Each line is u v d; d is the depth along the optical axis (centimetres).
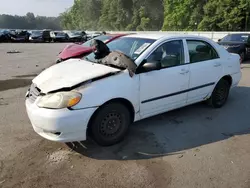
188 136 383
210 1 3884
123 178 279
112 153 332
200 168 299
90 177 281
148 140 368
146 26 6769
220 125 426
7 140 362
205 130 405
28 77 835
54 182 271
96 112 324
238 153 334
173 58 411
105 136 341
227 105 530
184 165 305
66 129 302
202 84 457
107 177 281
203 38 467
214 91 492
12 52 1728
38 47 2284
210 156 326
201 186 267
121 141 362
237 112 488
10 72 929
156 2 6825
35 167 298
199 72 443
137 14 7231
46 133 314
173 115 468
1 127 406
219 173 290
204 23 3844
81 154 328
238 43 1171
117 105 341
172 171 293
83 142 359
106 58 384
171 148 346
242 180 277
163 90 392
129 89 346
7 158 315
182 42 428
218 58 487
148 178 280
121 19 7806
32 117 313
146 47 387
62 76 338
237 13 3322
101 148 344
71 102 299
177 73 406
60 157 320
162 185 268
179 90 418
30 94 346
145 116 385
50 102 301
